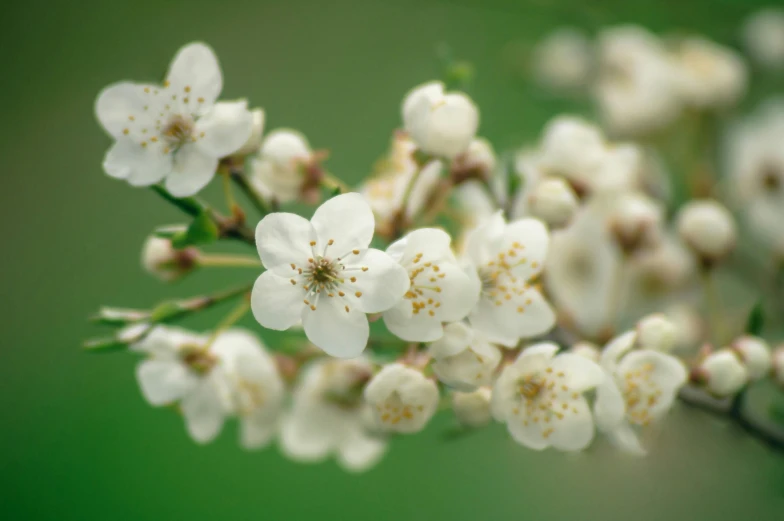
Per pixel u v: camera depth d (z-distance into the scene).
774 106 0.45
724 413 0.37
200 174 0.34
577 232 0.40
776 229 0.43
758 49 0.46
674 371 0.35
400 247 0.34
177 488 0.57
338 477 0.57
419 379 0.34
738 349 0.36
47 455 0.58
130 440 0.58
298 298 0.34
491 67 0.58
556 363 0.34
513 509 0.55
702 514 0.46
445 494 0.57
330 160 0.61
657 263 0.42
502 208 0.37
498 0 0.44
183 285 0.61
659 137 0.45
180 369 0.37
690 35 0.46
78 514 0.56
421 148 0.35
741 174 0.44
